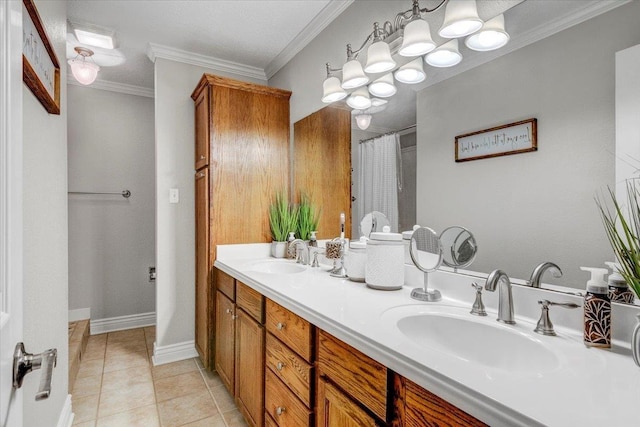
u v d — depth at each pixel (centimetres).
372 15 175
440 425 67
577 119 94
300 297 126
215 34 229
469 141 125
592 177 91
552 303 91
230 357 193
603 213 89
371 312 107
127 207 321
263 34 230
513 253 111
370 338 85
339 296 128
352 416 92
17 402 57
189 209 258
